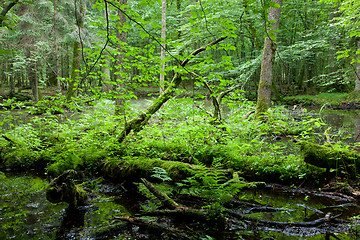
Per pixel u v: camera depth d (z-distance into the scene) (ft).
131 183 14.26
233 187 10.51
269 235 8.63
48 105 20.03
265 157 15.35
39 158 17.46
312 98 63.46
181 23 66.23
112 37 11.93
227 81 16.39
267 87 28.60
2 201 11.80
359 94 57.06
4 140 19.74
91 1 17.81
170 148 16.99
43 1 39.24
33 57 48.49
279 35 64.59
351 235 8.54
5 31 40.22
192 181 10.81
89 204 11.50
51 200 10.10
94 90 15.49
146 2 8.52
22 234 8.81
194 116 21.89
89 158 15.96
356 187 12.25
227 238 8.45
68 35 37.19
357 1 29.35
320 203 11.37
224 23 10.27
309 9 61.26
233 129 20.62
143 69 14.44
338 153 12.72
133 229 9.19
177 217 9.81
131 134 19.57
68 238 8.57
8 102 17.34
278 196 12.27
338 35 40.11
